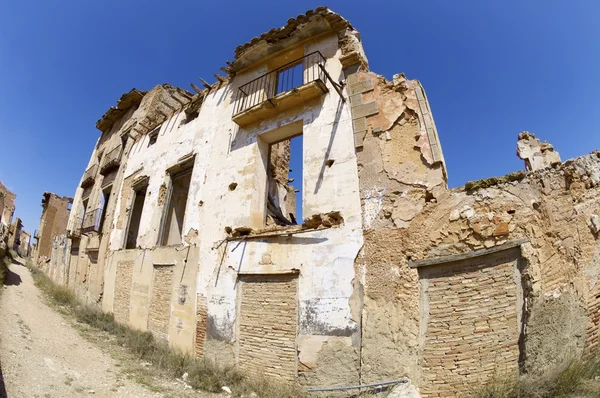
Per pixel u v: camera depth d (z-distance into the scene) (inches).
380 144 268.5
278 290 278.5
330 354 235.9
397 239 235.8
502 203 214.5
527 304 192.9
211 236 348.2
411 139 258.4
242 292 300.8
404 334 214.8
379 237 242.7
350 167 277.1
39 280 684.1
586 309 194.7
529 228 204.1
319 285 256.1
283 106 342.3
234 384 257.1
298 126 340.8
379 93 286.8
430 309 217.2
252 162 350.9
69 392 204.8
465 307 209.8
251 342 279.4
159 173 481.1
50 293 566.3
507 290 202.1
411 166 250.2
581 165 215.3
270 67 397.7
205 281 331.0
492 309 203.2
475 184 224.4
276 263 283.3
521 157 261.1
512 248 206.2
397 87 278.7
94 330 396.2
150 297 396.5
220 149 392.2
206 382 254.2
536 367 182.9
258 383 252.5
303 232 277.6
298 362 247.6
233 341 288.4
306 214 287.3
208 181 385.1
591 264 201.6
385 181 255.3
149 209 467.8
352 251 249.9
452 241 220.5
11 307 370.6
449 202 229.0
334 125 301.7
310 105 328.2
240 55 406.9
